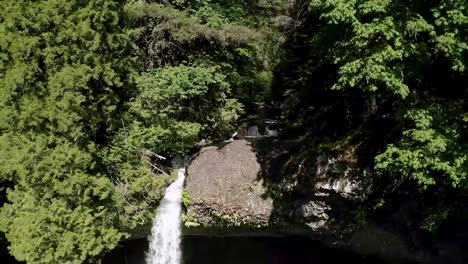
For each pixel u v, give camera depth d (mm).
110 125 11648
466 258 11250
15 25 10875
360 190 11398
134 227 12742
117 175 11977
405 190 11039
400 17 8812
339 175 11594
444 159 8820
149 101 12641
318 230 12531
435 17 8734
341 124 13070
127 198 11805
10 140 10930
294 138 13867
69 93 10508
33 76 10656
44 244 10359
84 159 10680
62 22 10641
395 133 11305
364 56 8648
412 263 12047
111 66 11242
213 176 13078
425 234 11398
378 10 8172
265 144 13602
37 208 10609
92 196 10883
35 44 10570
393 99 11047
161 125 12828
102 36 11000
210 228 13422
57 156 10422
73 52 10820
